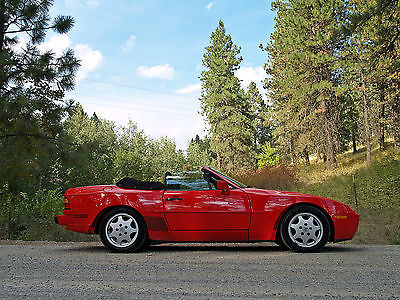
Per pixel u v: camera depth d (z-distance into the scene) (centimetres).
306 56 2930
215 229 561
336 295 313
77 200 584
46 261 485
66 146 1444
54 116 1402
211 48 5691
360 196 1623
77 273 408
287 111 3450
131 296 313
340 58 2773
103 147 4538
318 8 2992
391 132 3142
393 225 1025
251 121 5753
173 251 584
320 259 488
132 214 569
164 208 566
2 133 1302
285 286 345
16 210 1250
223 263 462
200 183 588
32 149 1341
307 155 4097
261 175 2347
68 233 959
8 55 1288
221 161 5853
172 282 363
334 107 3344
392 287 340
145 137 5619
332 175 2506
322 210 563
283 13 3594
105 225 570
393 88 1773
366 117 3359
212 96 5538
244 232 561
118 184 606
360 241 823
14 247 637
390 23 1459
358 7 2556
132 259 498
